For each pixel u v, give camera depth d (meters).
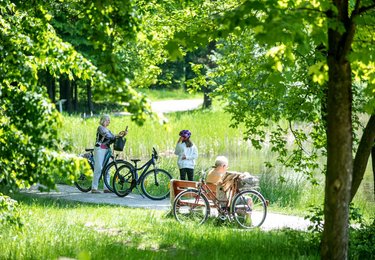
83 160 15.47
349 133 14.95
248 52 26.30
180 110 102.06
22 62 16.31
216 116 75.56
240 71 26.98
